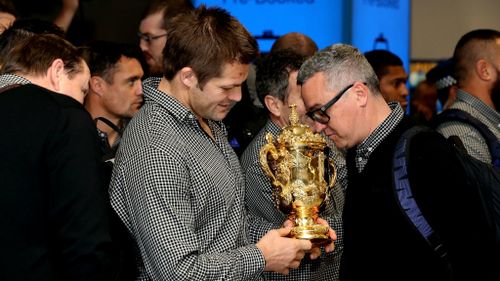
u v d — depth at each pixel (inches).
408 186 86.2
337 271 116.3
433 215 85.1
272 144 100.4
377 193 89.6
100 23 178.9
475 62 130.6
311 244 95.7
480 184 86.5
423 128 89.9
